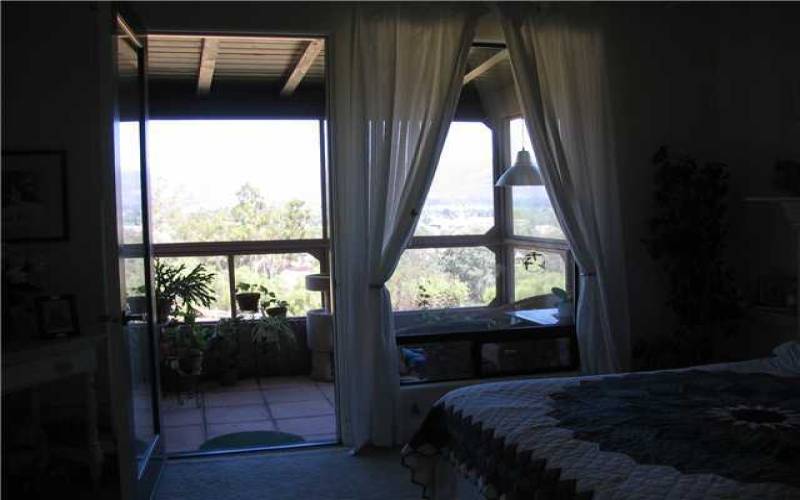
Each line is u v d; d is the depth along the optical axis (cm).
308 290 596
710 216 396
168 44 451
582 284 404
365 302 371
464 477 251
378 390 374
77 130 371
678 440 203
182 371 515
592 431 214
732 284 412
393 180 375
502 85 419
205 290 556
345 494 316
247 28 364
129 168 318
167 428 441
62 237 371
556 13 388
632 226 420
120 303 272
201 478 339
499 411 239
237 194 606
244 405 496
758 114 400
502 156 421
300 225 618
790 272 385
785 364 300
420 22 371
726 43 420
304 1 368
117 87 288
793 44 376
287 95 602
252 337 571
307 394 525
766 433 206
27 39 365
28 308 317
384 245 375
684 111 424
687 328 407
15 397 366
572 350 423
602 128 399
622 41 411
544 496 190
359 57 364
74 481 334
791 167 356
